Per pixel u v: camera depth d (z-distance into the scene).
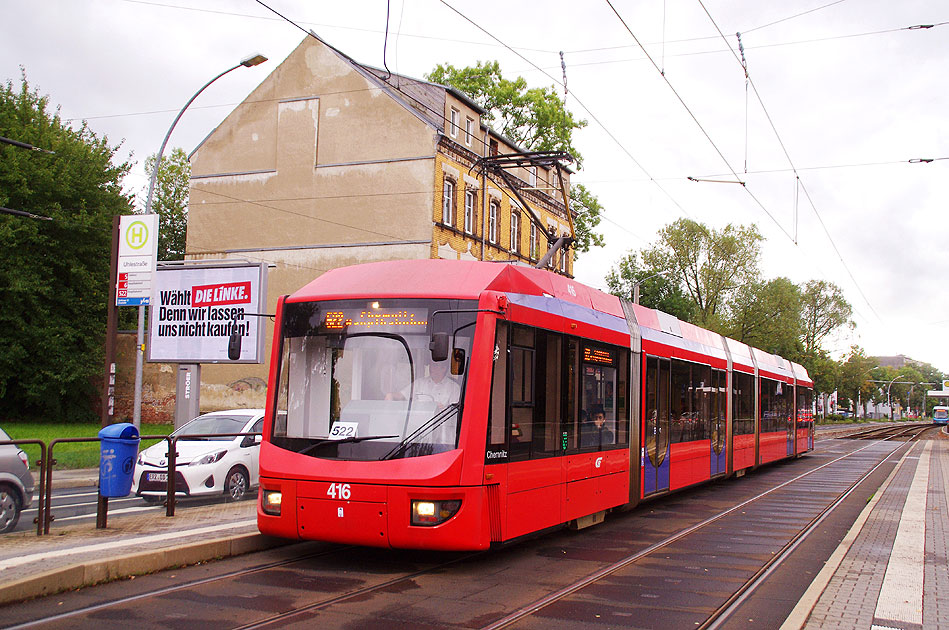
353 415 9.25
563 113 45.50
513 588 8.48
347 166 35.97
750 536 12.44
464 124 38.16
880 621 7.12
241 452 14.09
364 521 8.81
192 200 38.75
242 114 38.25
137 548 8.80
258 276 22.58
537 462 10.27
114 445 10.01
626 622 7.25
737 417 21.80
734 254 59.09
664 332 16.19
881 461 31.66
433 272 9.88
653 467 14.95
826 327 91.69
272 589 8.05
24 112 40.12
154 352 23.61
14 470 9.47
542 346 10.59
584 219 48.97
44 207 39.06
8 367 38.34
